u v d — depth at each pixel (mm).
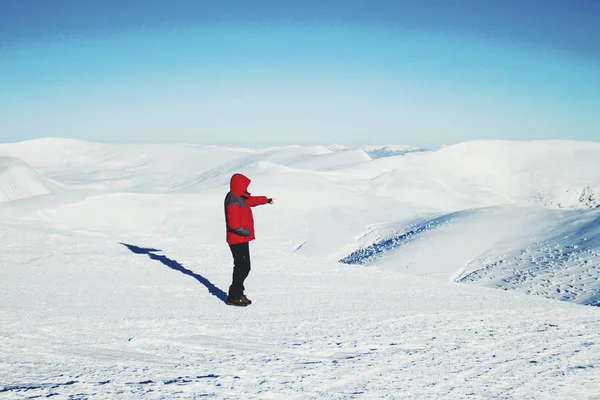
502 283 33438
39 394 2688
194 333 4805
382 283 10133
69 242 12234
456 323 6000
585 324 6301
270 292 8141
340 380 3385
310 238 65125
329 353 4211
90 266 9555
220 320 5582
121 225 69812
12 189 116125
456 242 46281
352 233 66438
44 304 6062
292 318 5938
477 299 8562
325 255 56719
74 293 7008
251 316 5957
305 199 87000
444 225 53125
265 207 81375
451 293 9234
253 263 11789
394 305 7328
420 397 3104
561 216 50594
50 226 15258
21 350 3795
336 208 82688
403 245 48594
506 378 3688
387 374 3611
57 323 4926
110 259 10453
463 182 144875
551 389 3465
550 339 5242
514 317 6625
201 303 6754
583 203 167750
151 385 2986
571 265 34531
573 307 8117
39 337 4285
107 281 8211
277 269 11219
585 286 29312
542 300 9016
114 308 6043
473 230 49344
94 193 77312
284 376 3391
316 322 5730
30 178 123875
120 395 2754
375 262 44438
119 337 4449
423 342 4840
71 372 3217
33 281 7781
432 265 41219
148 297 7035
